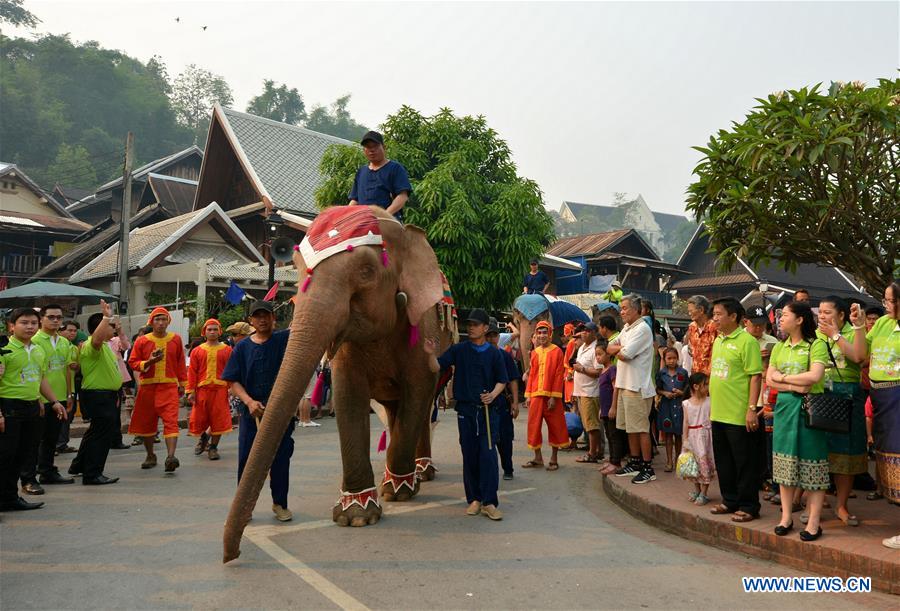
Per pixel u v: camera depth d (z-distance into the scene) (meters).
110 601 3.96
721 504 5.70
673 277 35.97
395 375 6.14
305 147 28.05
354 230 5.13
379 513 5.82
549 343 8.70
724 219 7.69
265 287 20.16
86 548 4.98
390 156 16.77
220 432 9.10
